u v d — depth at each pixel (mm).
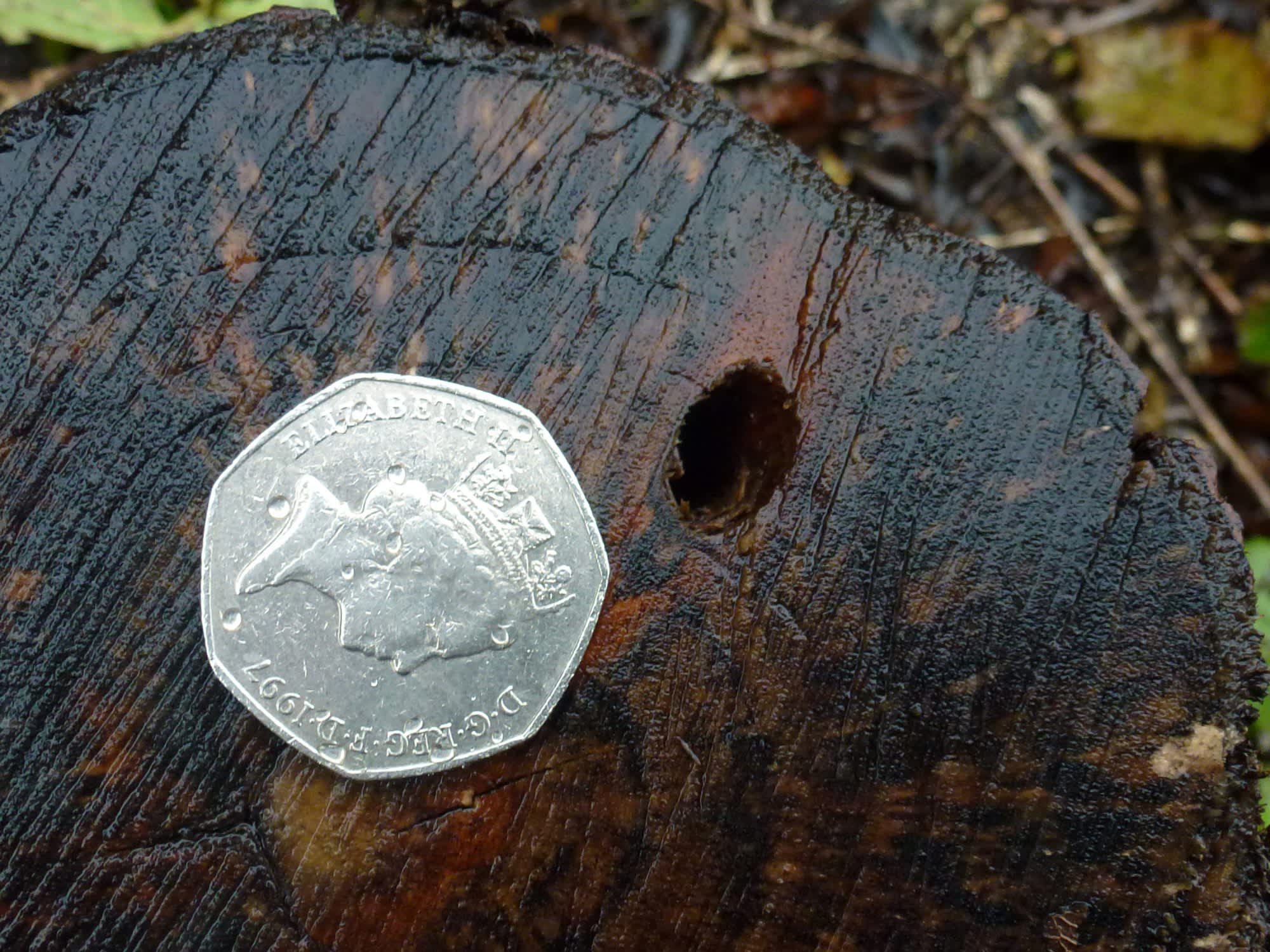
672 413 71
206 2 111
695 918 72
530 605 69
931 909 72
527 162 71
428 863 71
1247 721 71
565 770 71
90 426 68
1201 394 164
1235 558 71
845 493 71
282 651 67
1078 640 71
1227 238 166
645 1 162
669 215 71
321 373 69
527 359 70
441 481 68
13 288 68
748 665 71
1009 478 71
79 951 69
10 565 68
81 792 69
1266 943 71
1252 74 159
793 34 163
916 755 71
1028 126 167
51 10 107
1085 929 71
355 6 81
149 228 68
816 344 72
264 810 70
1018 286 72
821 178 73
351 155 70
